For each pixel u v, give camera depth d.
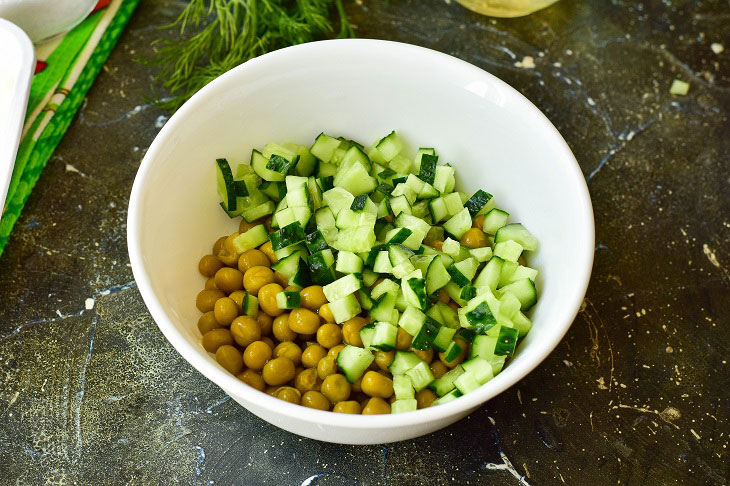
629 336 0.37
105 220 0.39
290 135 0.37
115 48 0.43
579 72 0.44
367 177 0.36
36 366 0.36
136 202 0.32
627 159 0.42
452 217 0.36
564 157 0.33
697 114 0.43
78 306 0.37
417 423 0.28
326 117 0.37
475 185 0.37
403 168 0.37
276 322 0.34
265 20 0.41
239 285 0.35
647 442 0.35
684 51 0.45
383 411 0.32
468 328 0.33
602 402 0.36
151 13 0.44
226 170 0.35
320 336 0.33
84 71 0.42
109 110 0.42
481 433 0.35
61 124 0.41
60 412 0.35
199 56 0.43
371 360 0.33
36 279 0.38
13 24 0.40
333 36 0.44
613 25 0.45
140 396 0.35
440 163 0.38
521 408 0.35
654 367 0.37
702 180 0.41
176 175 0.34
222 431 0.35
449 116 0.36
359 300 0.34
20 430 0.34
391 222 0.35
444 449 0.34
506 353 0.32
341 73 0.36
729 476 0.34
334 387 0.32
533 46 0.44
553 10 0.45
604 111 0.43
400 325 0.32
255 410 0.31
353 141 0.38
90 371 0.36
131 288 0.37
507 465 0.34
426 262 0.34
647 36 0.45
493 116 0.35
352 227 0.34
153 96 0.42
